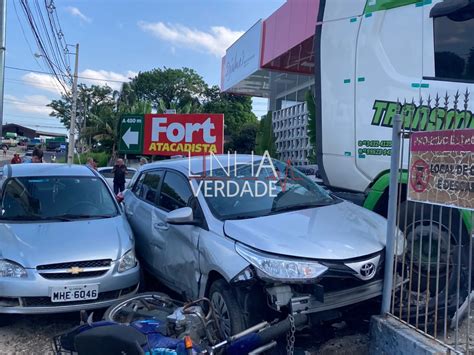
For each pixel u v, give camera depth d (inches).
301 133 783.1
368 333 166.1
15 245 192.2
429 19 182.7
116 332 119.0
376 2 199.3
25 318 203.9
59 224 215.3
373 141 200.7
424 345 133.8
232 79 1087.0
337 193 228.7
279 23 738.2
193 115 430.3
